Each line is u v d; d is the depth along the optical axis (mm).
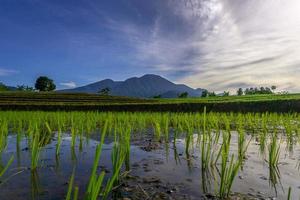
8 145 7402
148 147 7129
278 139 8250
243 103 31703
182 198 3289
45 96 74688
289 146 7035
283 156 5777
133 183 3873
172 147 7148
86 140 8188
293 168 4738
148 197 3312
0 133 5828
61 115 15867
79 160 5383
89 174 4328
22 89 143000
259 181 3990
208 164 5059
